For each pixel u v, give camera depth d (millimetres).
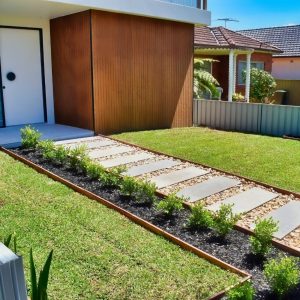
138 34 9125
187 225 4070
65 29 8945
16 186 5066
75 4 7523
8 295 1685
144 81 9508
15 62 9188
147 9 8766
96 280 2953
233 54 14617
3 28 8875
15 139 7547
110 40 8586
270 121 9992
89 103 8641
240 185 5516
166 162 6637
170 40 9898
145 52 9367
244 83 17062
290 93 18516
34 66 9477
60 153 6152
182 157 6984
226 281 2988
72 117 9297
